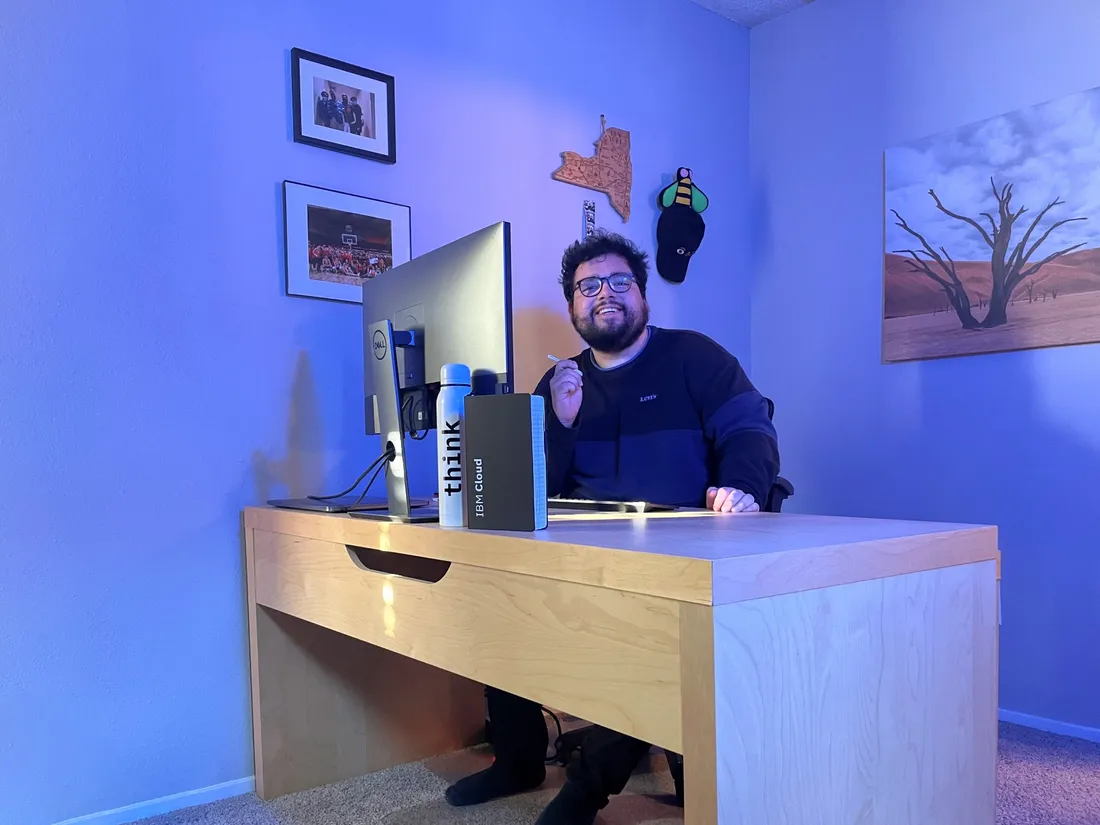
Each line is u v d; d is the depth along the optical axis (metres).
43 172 1.58
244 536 1.79
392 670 1.93
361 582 1.31
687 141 2.79
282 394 1.87
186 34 1.75
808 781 0.77
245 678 1.79
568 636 0.87
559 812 1.47
